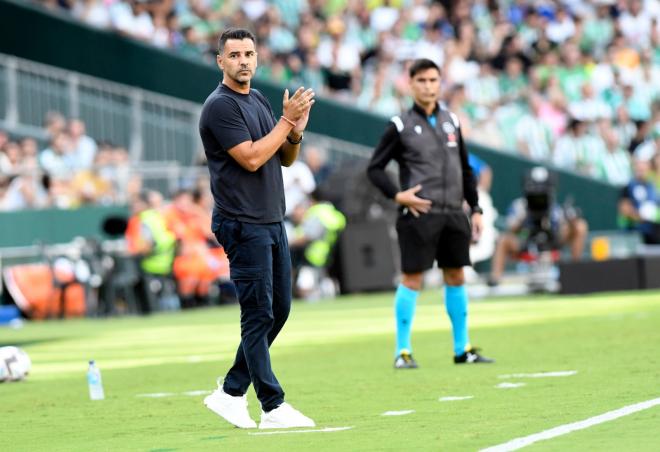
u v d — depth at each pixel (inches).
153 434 952.9
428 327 1905.8
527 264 2970.0
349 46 3624.5
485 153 3238.2
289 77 3479.3
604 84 3809.1
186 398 1178.6
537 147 3572.8
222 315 2493.8
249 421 970.1
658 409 930.7
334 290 2992.1
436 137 1355.8
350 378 1277.1
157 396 1205.7
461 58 3678.6
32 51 3043.8
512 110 3612.2
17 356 1414.9
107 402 1176.2
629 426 855.1
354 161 3016.7
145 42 3080.7
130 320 2480.3
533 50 3846.0
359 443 842.2
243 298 962.7
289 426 951.6
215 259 2819.9
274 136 956.0
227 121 961.5
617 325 1739.7
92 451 874.1
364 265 2972.4
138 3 3380.9
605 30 3988.7
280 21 3629.4
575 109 3713.1
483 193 3056.1
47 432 999.0
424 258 1346.0
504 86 3683.6
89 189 2876.5
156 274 2694.4
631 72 3875.5
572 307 2178.9
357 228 2977.4
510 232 2667.3
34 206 2783.0
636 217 3029.0
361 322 2105.1
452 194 1352.1
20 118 2955.2
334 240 2972.4
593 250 2908.5
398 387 1176.2
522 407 985.5
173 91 3095.5
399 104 3612.2
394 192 1348.4
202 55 3432.6
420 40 3750.0
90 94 3043.8
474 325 1908.2
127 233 2719.0
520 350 1473.9
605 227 3238.2
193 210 2815.0
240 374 974.4
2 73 2930.6
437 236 1347.2
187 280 2775.6
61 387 1333.7
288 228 2965.1
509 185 3230.8
